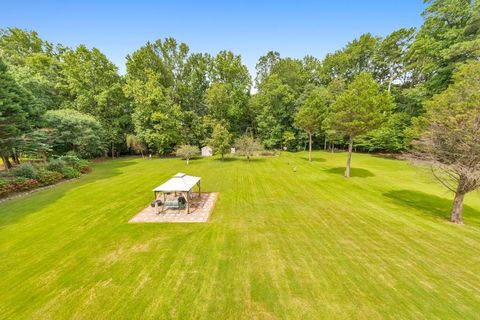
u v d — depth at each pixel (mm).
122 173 24906
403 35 36312
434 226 10383
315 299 5797
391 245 8633
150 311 5484
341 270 7039
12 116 18062
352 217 11609
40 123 22953
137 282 6590
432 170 10750
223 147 32500
